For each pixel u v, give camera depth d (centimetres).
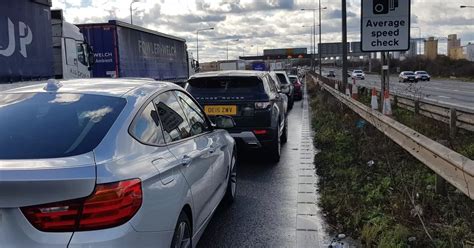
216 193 523
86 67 1622
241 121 880
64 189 267
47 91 382
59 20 1466
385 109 1165
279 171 857
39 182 264
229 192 620
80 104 357
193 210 407
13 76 1114
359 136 1055
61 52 1464
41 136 320
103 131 323
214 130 576
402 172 671
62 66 1467
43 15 1263
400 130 734
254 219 582
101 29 1977
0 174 268
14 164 282
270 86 977
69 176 268
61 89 386
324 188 705
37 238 266
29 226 267
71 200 269
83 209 270
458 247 421
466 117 986
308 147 1122
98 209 272
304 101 2959
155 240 316
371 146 874
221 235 527
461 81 6225
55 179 265
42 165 279
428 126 1066
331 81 3678
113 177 284
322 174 809
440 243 432
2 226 269
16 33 1129
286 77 2323
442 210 522
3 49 1076
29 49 1188
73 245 266
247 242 505
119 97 369
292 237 518
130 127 341
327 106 1930
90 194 272
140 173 309
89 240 269
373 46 1141
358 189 653
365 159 827
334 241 499
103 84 406
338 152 941
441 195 566
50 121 337
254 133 878
